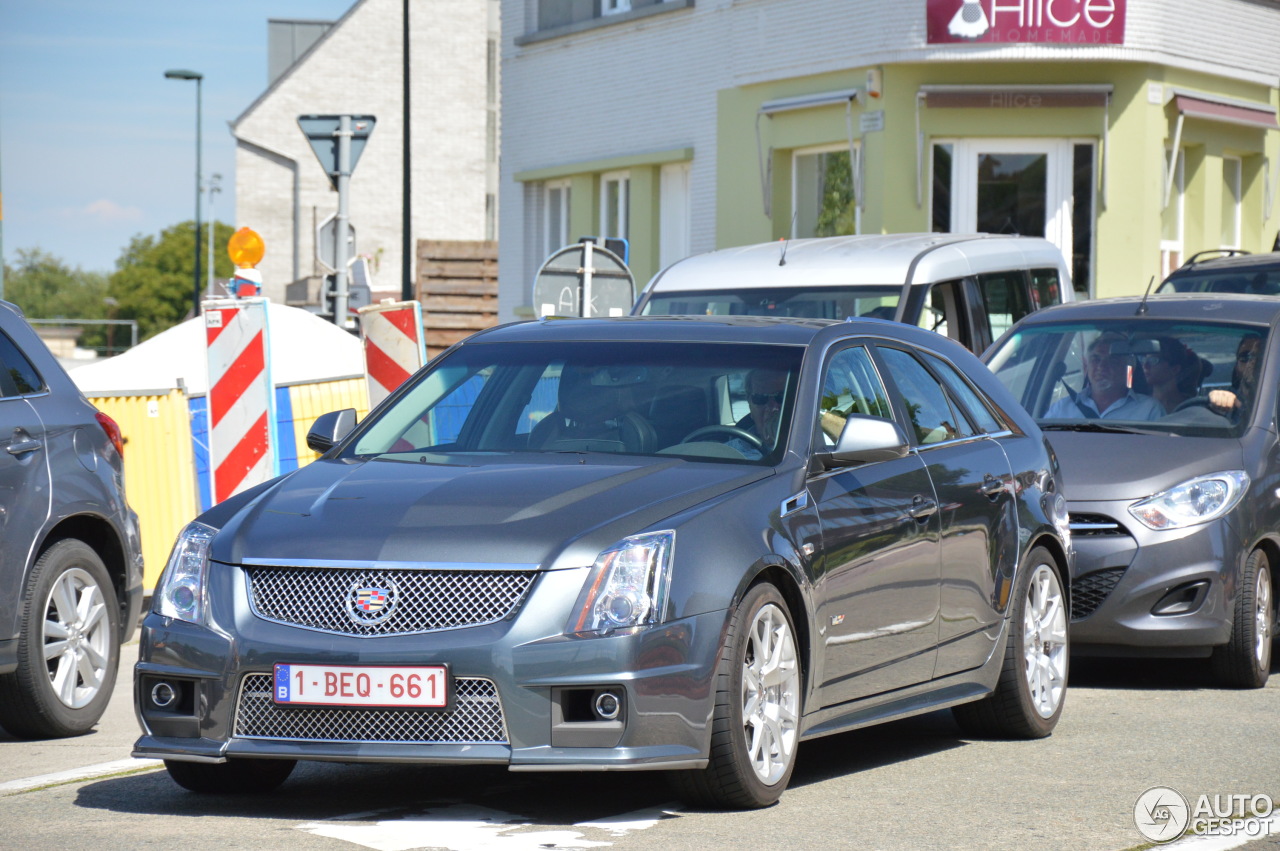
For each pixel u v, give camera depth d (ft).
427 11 403.54
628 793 38.88
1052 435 60.44
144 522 76.84
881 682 41.63
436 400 43.55
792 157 136.77
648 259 152.25
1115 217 126.52
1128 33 123.44
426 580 34.91
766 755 37.22
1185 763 43.70
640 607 34.73
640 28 152.25
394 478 38.68
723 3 142.31
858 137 128.26
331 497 37.76
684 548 35.65
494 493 37.09
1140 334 64.23
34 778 41.70
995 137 126.72
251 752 35.27
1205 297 66.33
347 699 34.58
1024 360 65.62
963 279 81.66
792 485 39.11
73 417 49.88
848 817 36.76
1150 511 55.88
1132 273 126.62
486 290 223.30
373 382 81.66
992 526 46.24
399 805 37.76
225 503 39.27
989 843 34.65
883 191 126.31
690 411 41.22
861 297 79.56
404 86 173.17
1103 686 57.47
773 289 81.87
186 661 35.99
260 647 35.24
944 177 127.03
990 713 47.21
